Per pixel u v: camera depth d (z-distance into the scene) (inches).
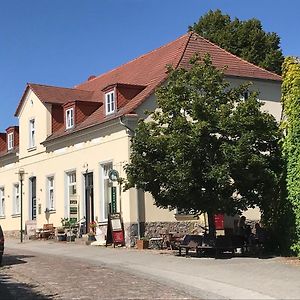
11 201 1547.7
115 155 1070.4
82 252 927.0
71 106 1250.0
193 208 798.5
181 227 1050.1
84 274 635.5
